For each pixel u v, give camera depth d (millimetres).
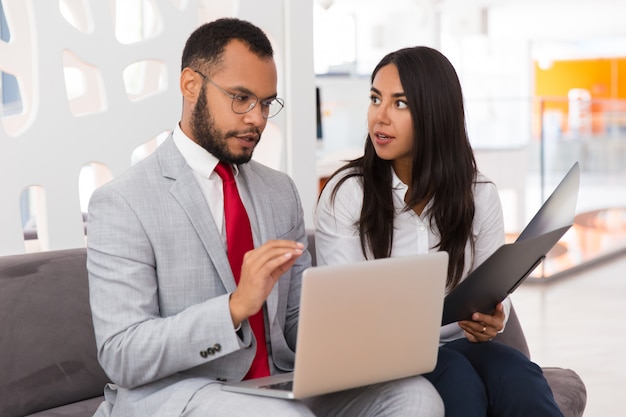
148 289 2080
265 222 2334
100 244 2086
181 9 3305
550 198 2439
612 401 4312
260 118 2182
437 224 2578
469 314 2416
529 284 7117
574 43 15867
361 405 2100
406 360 2018
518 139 6824
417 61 2520
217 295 2164
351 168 2668
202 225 2160
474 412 2219
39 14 2887
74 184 2986
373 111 2562
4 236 2826
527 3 11148
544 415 2297
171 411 1967
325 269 1785
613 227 8164
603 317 6016
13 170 2836
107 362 2031
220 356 1983
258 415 1871
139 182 2150
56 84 2936
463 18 11289
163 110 3236
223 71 2150
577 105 7203
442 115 2520
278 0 3664
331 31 7074
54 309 2588
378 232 2566
